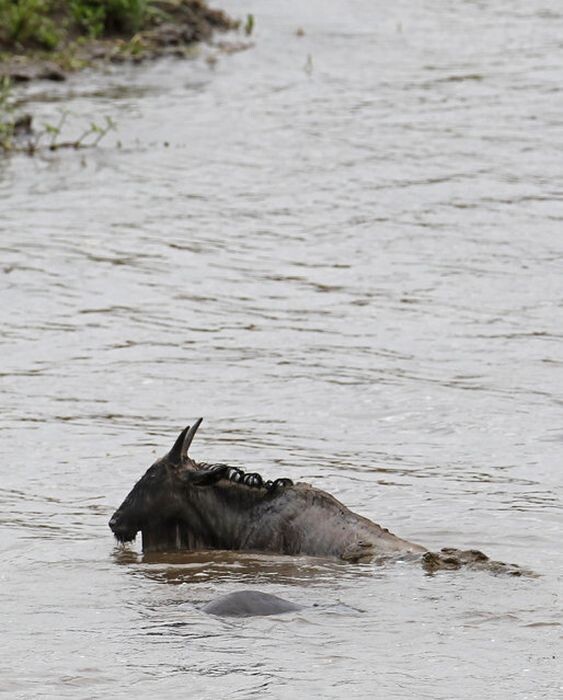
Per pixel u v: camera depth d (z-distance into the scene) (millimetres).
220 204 70000
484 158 76438
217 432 45219
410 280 60312
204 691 28250
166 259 62969
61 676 29047
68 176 73500
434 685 28328
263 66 93625
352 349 52750
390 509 39062
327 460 42906
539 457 43000
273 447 43938
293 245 64688
